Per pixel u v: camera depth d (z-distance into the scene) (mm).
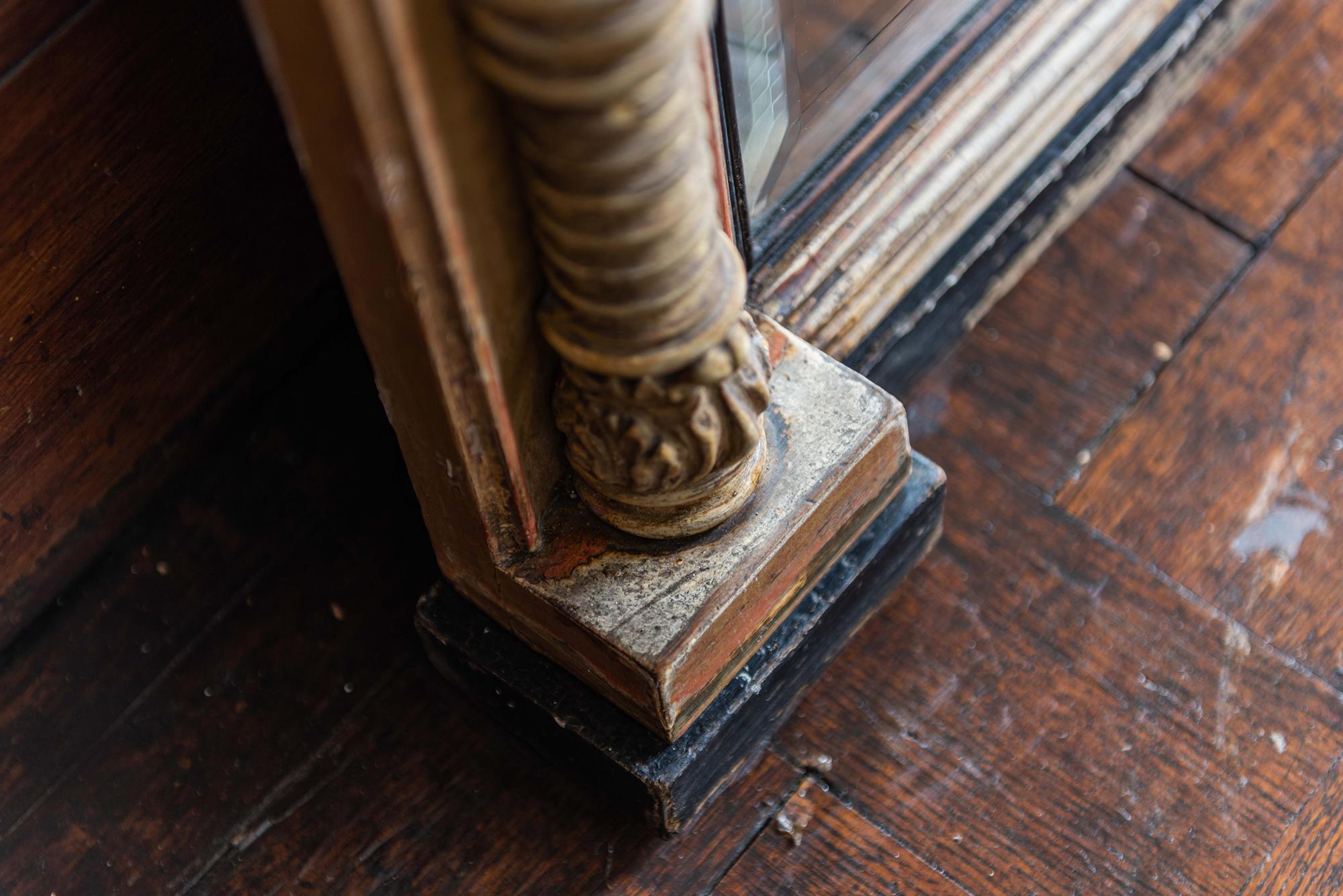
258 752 806
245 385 840
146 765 804
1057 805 791
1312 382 854
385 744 806
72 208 743
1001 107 833
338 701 812
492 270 664
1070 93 849
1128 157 896
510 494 722
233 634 821
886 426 760
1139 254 881
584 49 604
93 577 827
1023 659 812
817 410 763
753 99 765
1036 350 865
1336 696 804
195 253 786
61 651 818
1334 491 835
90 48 720
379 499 838
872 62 819
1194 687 806
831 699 810
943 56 832
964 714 805
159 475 831
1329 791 790
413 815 796
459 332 661
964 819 790
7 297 744
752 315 779
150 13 727
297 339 847
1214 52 903
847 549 788
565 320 678
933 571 829
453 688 813
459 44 616
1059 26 843
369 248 640
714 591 739
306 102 611
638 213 643
